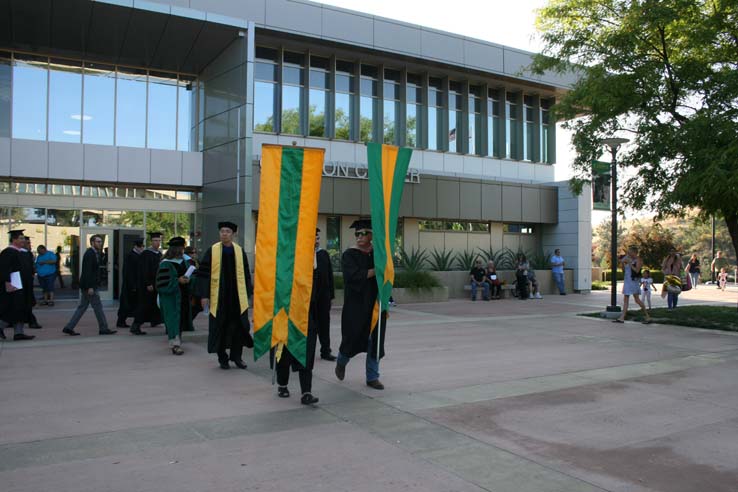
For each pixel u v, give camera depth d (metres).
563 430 5.35
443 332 12.03
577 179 16.05
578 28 15.20
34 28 16.67
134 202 19.38
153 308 11.13
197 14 16.39
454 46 22.66
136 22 16.48
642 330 12.48
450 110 24.20
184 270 9.70
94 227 18.77
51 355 8.88
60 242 18.34
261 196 6.18
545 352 9.60
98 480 4.04
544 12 15.39
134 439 4.93
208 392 6.60
